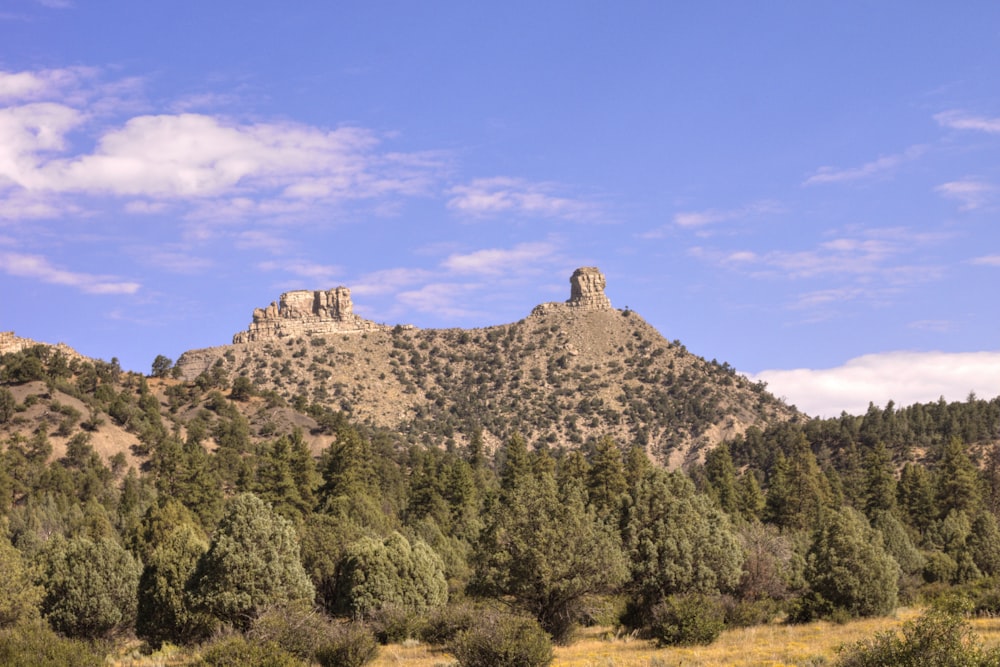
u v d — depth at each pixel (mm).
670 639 41875
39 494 129250
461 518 117812
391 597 57906
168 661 44312
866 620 48781
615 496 110062
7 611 48156
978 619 42000
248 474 119688
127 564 57031
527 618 36844
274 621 39594
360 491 115250
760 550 59781
